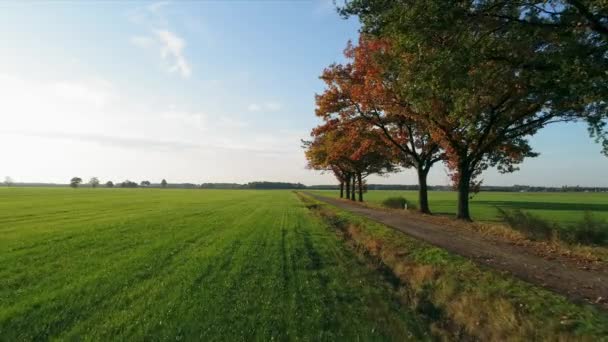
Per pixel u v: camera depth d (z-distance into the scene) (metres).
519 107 21.38
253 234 24.03
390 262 15.52
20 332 8.00
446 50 13.30
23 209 44.31
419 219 29.84
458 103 16.64
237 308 9.59
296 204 64.00
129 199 75.31
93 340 7.61
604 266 12.32
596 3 10.61
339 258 16.62
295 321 8.81
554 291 9.45
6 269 13.68
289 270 13.95
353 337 8.17
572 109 18.53
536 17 12.69
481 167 28.98
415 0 12.86
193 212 43.03
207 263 14.84
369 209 43.38
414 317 9.80
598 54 12.23
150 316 8.95
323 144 59.00
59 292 10.76
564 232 17.39
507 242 17.52
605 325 7.16
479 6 13.05
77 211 42.44
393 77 22.12
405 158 37.41
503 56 14.04
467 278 11.13
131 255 16.44
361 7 14.58
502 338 8.12
